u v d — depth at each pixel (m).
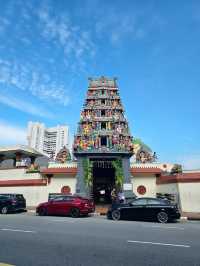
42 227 14.99
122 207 19.92
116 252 9.17
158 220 18.77
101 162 33.81
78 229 14.26
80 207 22.27
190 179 27.30
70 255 8.77
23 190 34.25
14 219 19.25
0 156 43.59
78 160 33.50
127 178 32.44
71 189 33.28
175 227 15.52
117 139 34.25
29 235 12.37
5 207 25.52
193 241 11.07
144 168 33.75
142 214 19.22
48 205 23.34
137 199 20.11
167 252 9.20
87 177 32.53
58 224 16.38
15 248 9.75
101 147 33.72
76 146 34.25
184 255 8.80
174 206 19.12
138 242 10.80
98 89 38.56
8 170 36.69
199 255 8.80
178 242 10.85
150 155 36.03
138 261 8.10
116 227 15.16
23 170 35.75
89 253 9.03
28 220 18.58
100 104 37.34
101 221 18.58
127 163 33.22
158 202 19.50
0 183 35.84
